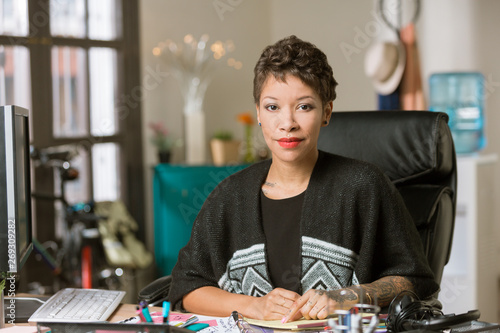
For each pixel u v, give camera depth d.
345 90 4.34
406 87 3.77
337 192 1.41
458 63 3.64
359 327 1.05
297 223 1.42
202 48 4.58
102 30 4.21
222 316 1.39
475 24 3.57
